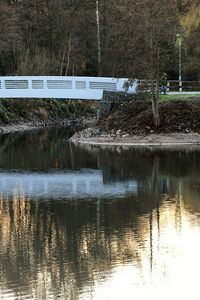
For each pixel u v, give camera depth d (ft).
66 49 305.94
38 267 78.13
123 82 204.23
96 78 205.16
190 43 250.98
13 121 261.85
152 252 82.79
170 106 192.13
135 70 195.72
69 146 191.21
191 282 73.46
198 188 120.78
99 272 76.38
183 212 102.47
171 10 195.83
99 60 278.67
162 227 93.66
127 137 189.16
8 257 81.92
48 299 69.21
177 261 79.87
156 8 193.77
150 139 185.26
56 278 74.54
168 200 111.04
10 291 71.10
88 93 205.67
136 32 193.98
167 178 131.64
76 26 305.32
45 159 165.17
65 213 103.24
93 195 116.57
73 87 205.46
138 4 198.80
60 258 81.15
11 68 284.82
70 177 136.56
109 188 122.93
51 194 118.42
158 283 73.20
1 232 93.15
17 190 123.03
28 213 103.96
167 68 221.46
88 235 90.53
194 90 230.27
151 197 113.80
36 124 269.64
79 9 306.55
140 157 161.79
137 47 193.88
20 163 159.43
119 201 111.04
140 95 199.21
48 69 287.48
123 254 82.43
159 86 196.24
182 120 189.16
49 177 137.18
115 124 195.83
